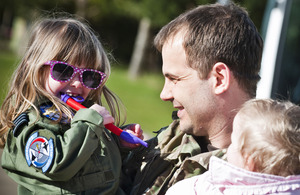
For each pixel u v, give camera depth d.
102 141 2.77
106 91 3.33
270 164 2.12
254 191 2.13
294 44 5.00
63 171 2.48
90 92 3.17
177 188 2.41
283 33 4.98
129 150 2.90
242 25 2.51
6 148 2.73
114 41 27.23
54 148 2.49
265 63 5.00
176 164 2.60
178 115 2.59
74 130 2.56
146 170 2.67
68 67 2.93
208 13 2.54
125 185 2.83
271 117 2.18
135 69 21.11
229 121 2.51
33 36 3.10
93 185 2.63
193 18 2.52
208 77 2.47
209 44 2.44
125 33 27.20
